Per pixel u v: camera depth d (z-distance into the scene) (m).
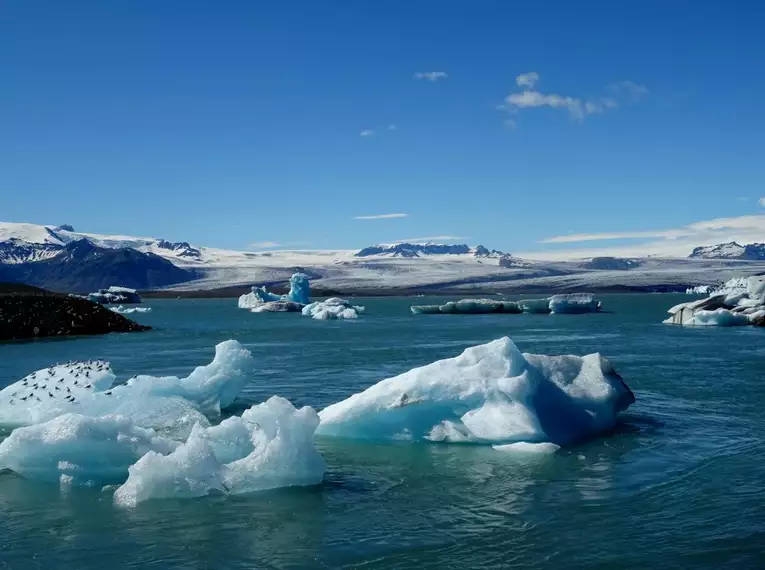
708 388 21.08
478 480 11.62
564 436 13.94
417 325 59.62
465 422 13.88
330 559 8.71
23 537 9.34
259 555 8.82
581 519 9.92
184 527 9.65
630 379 23.02
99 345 39.84
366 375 25.27
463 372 14.20
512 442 13.52
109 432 11.57
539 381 14.66
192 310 101.88
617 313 79.31
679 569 8.40
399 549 8.98
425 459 12.84
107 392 15.93
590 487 11.26
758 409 17.58
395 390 14.14
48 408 15.52
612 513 10.14
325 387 22.25
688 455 13.10
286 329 54.50
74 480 11.24
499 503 10.58
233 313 89.25
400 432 14.23
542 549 8.97
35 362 31.28
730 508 10.30
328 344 39.91
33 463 11.45
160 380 16.64
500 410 13.70
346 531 9.53
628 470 12.15
